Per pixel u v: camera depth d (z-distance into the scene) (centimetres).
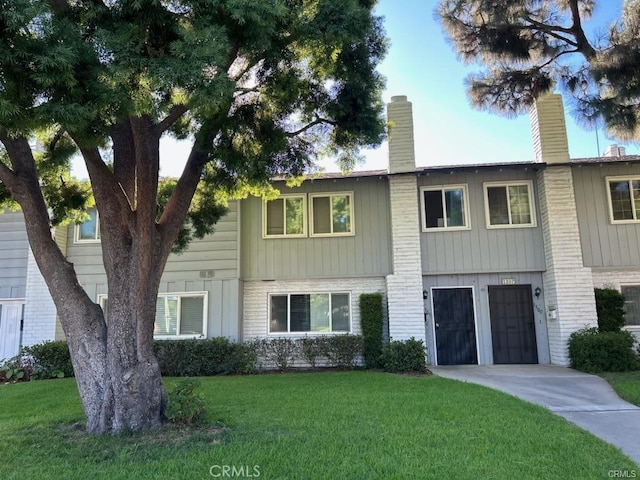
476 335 1255
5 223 1413
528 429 561
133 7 476
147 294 593
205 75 463
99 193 610
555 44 1059
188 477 416
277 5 504
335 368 1216
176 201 661
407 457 461
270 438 526
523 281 1264
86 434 559
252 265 1312
